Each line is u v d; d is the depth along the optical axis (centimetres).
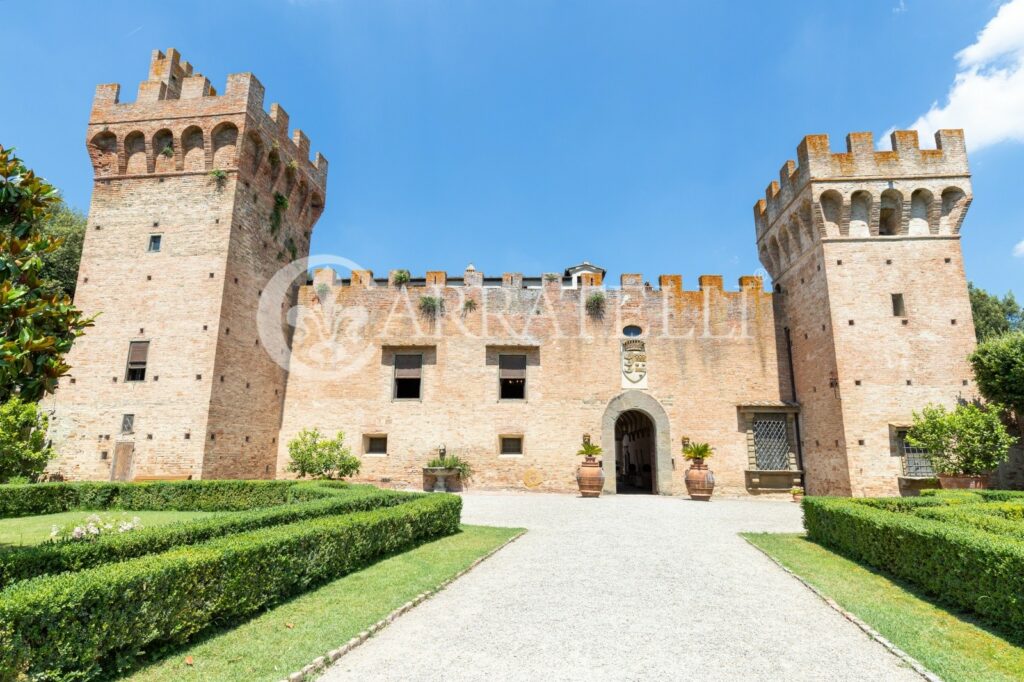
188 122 2445
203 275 2294
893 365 2239
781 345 2680
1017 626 702
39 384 816
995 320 3959
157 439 2147
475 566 1079
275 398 2642
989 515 1070
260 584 783
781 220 2705
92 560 772
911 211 2377
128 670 582
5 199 836
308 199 3016
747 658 650
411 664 625
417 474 2603
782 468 2534
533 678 591
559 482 2564
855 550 1123
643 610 816
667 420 2603
